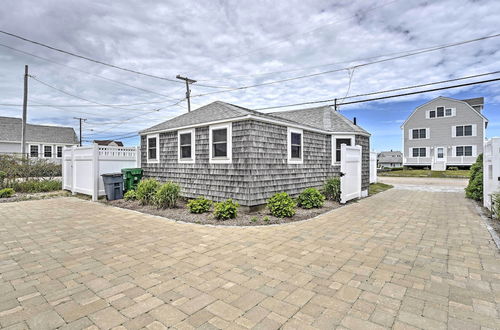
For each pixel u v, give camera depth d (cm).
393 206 819
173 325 221
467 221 611
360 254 395
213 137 793
